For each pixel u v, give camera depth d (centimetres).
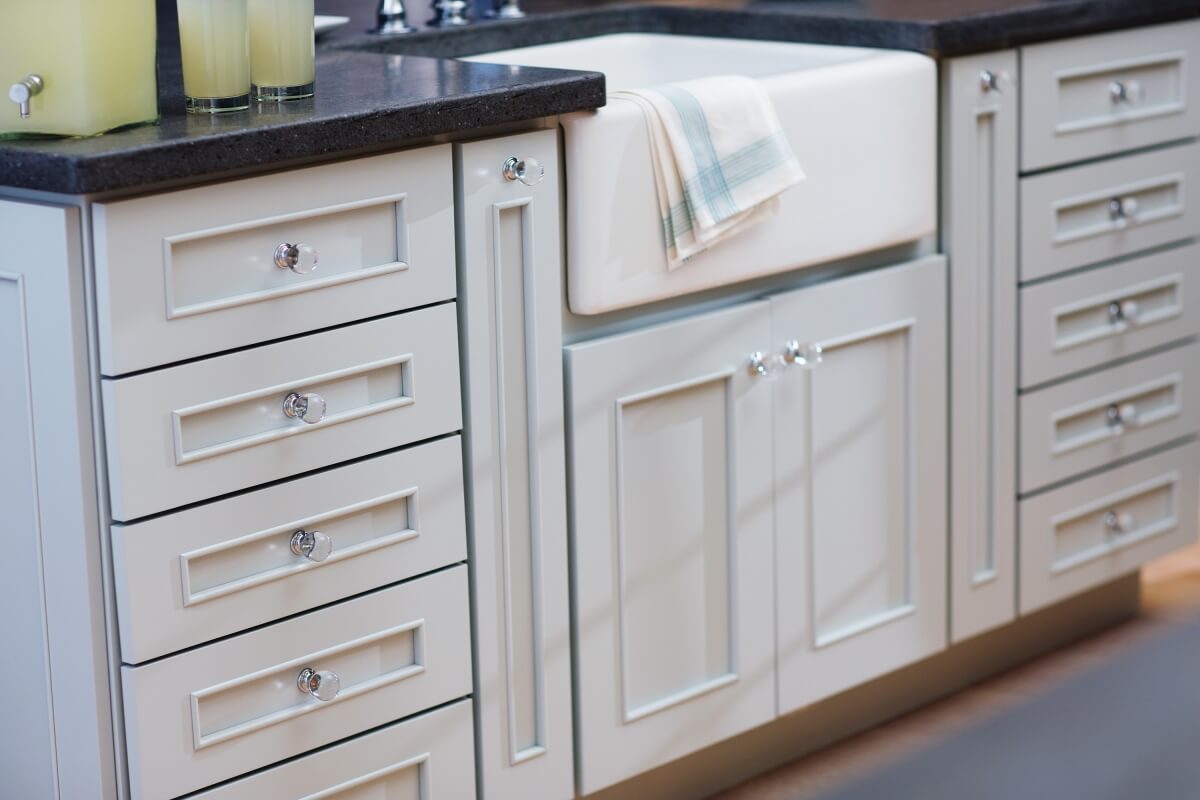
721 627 191
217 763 149
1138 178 230
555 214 165
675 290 176
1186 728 209
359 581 157
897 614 210
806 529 197
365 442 154
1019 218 215
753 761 207
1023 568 227
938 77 204
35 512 144
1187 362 244
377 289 152
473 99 152
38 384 140
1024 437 222
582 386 170
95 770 146
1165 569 277
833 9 219
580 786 181
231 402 143
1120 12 218
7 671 152
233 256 142
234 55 147
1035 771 202
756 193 175
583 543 175
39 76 135
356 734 160
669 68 231
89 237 134
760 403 188
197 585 145
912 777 204
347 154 148
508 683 172
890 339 203
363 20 220
